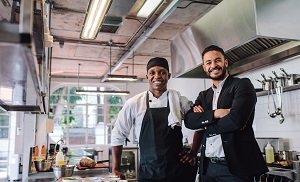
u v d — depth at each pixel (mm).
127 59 7414
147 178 2141
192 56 3160
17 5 1221
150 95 2309
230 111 1827
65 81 9453
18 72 1015
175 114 2170
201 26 2979
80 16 4602
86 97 9938
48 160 3047
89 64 7875
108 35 5520
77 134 9641
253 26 2154
